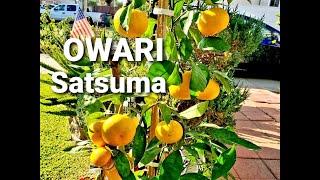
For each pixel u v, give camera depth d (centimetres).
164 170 44
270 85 376
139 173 57
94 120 48
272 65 404
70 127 182
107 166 47
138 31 45
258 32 187
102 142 46
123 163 45
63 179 154
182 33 47
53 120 212
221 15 45
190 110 52
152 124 52
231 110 144
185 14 47
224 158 45
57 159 170
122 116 44
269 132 221
